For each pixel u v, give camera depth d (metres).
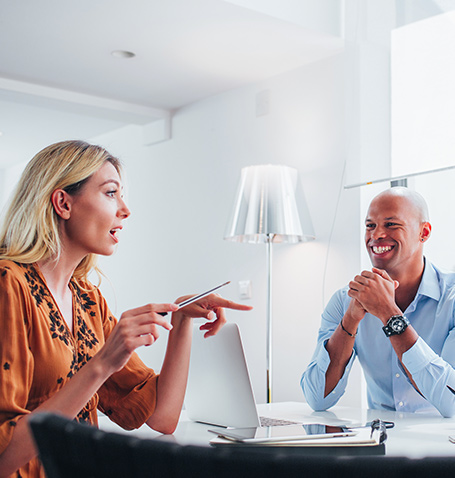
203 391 1.53
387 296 1.74
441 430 1.43
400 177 2.38
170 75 3.31
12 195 1.16
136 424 1.27
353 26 2.59
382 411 1.86
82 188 1.15
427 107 2.30
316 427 1.04
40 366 1.04
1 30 2.74
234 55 3.01
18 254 1.10
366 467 0.40
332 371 1.88
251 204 2.71
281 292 3.11
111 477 0.47
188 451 0.44
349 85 2.59
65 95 3.58
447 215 2.65
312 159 3.02
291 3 2.64
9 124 4.66
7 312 1.00
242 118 3.45
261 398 3.17
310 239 2.92
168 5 2.48
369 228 2.07
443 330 1.93
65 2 2.46
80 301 1.24
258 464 0.42
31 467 0.99
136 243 4.23
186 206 3.80
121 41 2.85
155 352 3.93
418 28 2.35
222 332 1.43
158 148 4.10
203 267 3.63
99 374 0.91
